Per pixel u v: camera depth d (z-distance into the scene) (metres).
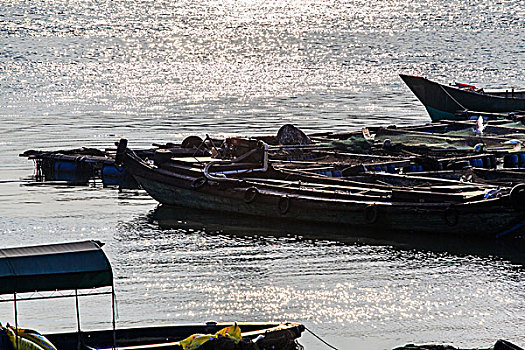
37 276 66.06
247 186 129.25
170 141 185.88
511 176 134.38
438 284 97.81
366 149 158.75
